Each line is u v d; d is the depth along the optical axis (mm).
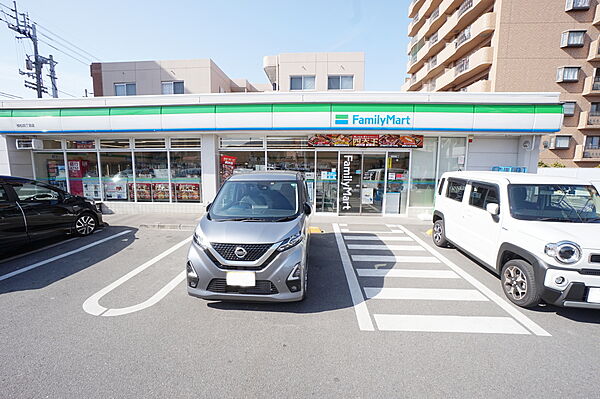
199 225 3828
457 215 5621
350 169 9680
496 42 17859
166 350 2760
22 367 2500
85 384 2311
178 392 2238
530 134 8672
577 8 17312
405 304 3785
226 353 2730
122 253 5812
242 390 2266
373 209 9828
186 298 3877
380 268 5121
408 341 2963
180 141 9688
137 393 2221
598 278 3182
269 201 4379
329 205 9883
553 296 3348
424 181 9641
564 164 19406
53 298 3848
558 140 19047
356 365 2578
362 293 4109
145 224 8102
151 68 18547
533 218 3965
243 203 4348
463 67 20375
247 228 3555
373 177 9695
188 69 18453
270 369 2514
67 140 10023
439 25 25625
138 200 10133
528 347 2883
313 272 4922
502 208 4273
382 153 9570
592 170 12914
